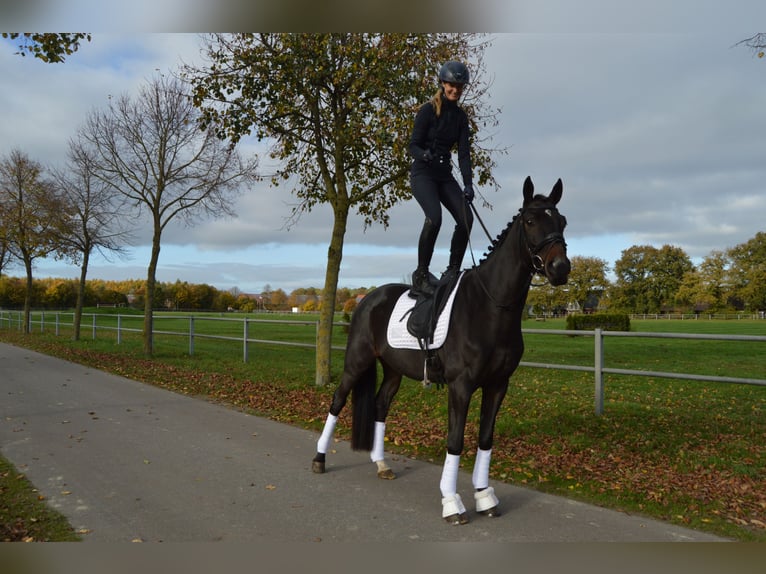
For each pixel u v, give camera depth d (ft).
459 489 15.11
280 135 31.32
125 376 38.37
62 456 17.98
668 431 20.61
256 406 27.30
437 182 15.42
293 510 13.26
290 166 34.50
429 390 28.48
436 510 13.35
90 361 46.42
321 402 27.55
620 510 13.39
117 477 15.76
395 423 23.22
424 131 14.97
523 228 11.93
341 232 32.09
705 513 13.07
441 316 13.33
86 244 65.92
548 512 13.23
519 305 12.48
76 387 32.96
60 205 63.72
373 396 16.35
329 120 30.91
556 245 11.27
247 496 14.26
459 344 12.72
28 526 12.14
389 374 16.60
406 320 14.52
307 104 30.50
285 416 24.94
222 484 15.23
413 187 15.38
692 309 305.32
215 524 12.35
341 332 83.30
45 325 109.09
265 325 117.80
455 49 27.86
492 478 16.02
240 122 29.45
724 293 290.76
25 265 84.84
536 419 22.89
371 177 33.35
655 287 315.99
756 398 28.58
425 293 14.30
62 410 25.90
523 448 19.01
